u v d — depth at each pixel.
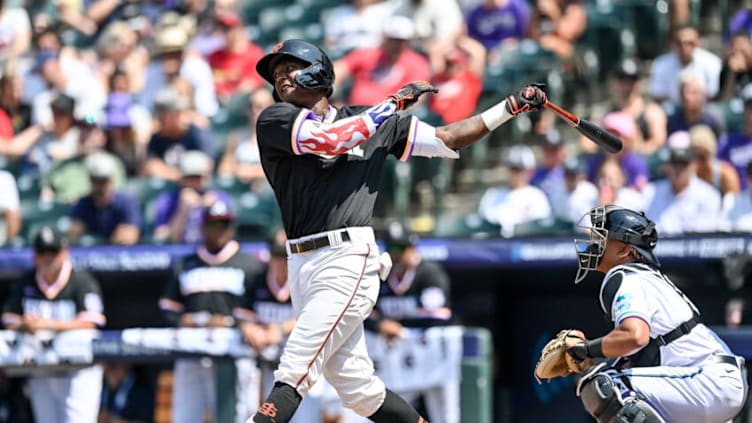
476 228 37.03
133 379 37.28
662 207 34.25
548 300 36.09
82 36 52.12
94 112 43.69
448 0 44.16
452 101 40.19
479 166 42.19
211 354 30.75
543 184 37.12
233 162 40.78
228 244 32.50
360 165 19.73
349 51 44.59
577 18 43.12
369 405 20.44
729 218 34.12
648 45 44.69
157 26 48.91
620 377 19.75
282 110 19.14
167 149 40.78
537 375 20.95
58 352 31.28
